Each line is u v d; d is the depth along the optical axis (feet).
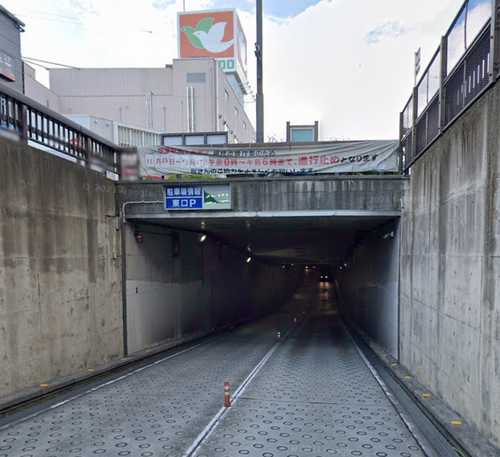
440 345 23.79
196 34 159.22
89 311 32.35
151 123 116.06
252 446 17.87
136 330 40.11
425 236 27.91
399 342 35.91
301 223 44.93
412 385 27.50
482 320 17.74
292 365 36.37
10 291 23.84
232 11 157.28
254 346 49.49
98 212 34.35
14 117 25.44
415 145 31.48
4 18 49.39
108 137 63.77
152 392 26.55
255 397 25.54
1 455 16.92
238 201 37.60
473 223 19.04
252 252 90.74
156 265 44.86
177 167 39.42
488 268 17.20
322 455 16.99
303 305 145.18
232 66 158.81
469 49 19.98
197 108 116.37
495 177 16.74
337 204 36.35
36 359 25.96
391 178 35.45
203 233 58.70
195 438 18.71
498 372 16.12
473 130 19.26
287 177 36.88
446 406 22.27
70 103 117.29
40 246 26.58
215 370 33.88
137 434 19.17
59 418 21.30
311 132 68.33
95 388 27.53
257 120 50.03
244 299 89.45
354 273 80.84
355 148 37.52
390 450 17.48
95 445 17.89
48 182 27.58
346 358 40.50
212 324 64.80
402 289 35.12
